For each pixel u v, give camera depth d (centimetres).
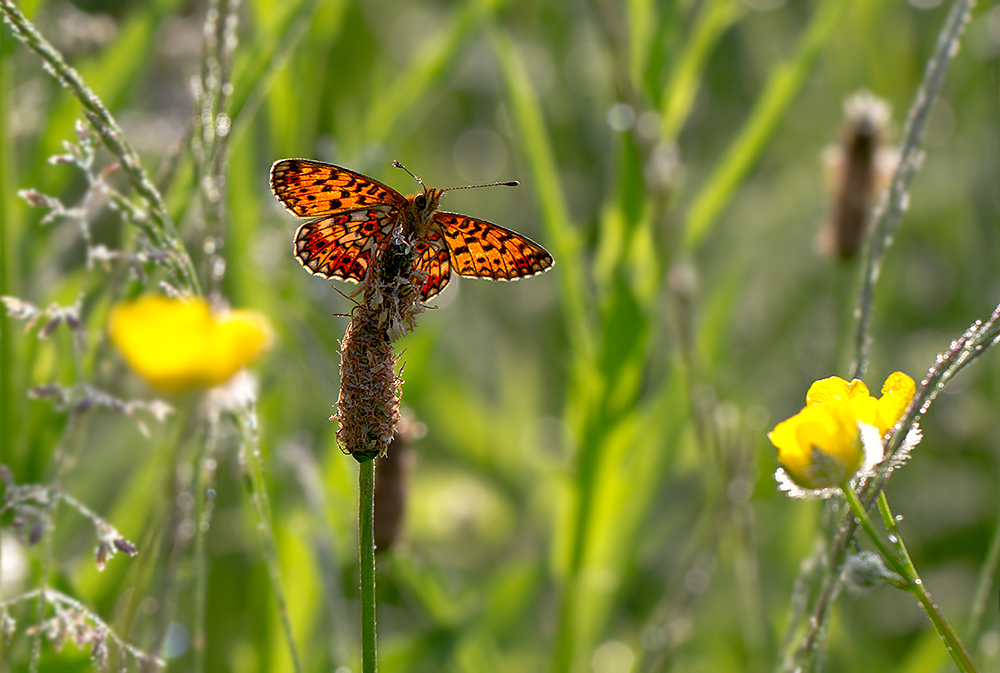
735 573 123
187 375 114
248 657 123
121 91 123
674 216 125
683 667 124
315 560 122
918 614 127
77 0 128
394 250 116
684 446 127
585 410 124
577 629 124
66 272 123
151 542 118
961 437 130
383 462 121
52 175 123
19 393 120
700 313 129
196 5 127
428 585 122
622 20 127
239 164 123
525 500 130
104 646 117
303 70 124
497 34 125
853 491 115
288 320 124
